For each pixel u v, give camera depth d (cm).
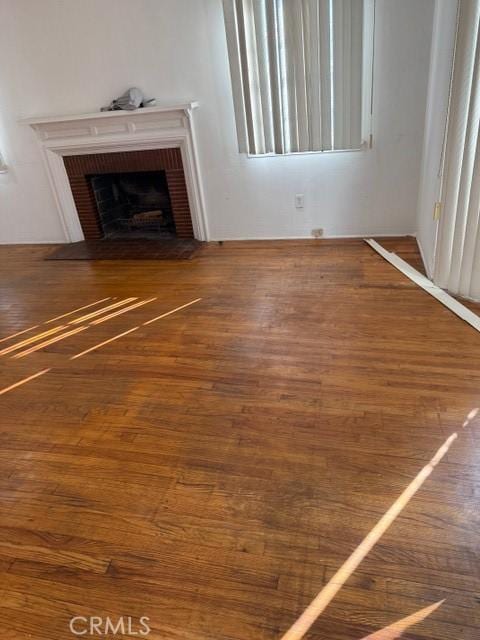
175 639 117
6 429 202
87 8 370
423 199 351
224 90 373
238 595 126
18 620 125
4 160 457
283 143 371
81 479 171
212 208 426
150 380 229
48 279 381
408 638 113
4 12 386
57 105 416
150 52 374
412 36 321
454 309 267
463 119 246
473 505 146
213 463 172
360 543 138
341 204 394
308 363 229
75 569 137
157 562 137
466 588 123
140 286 348
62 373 242
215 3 343
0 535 150
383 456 168
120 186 485
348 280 321
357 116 349
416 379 209
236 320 280
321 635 115
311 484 159
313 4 315
